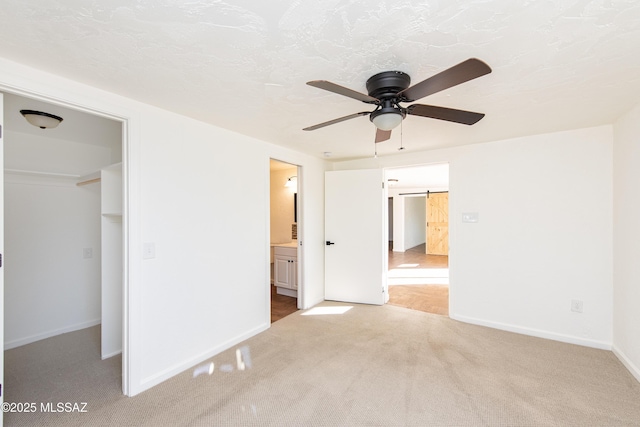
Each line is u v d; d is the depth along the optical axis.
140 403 1.91
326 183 4.19
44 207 3.00
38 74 1.59
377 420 1.75
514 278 3.02
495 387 2.06
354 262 4.06
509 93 1.90
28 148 2.91
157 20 1.18
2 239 1.54
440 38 1.29
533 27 1.22
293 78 1.68
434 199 8.63
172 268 2.25
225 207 2.68
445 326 3.19
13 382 2.16
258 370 2.30
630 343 2.26
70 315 3.16
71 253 3.18
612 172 2.56
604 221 2.61
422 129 2.68
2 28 1.22
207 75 1.65
